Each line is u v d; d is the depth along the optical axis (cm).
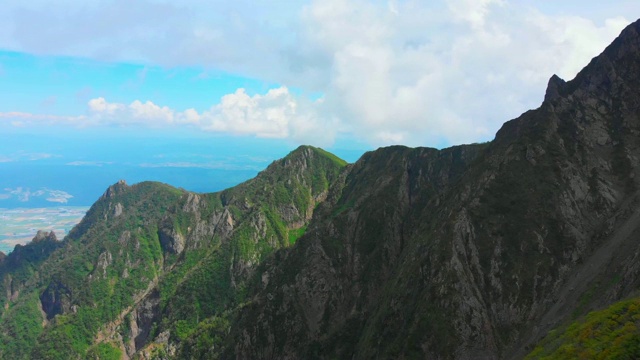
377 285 16400
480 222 12875
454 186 15700
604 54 15062
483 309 11538
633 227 10756
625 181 12675
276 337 16325
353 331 15288
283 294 17225
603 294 9681
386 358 11775
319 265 17562
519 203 12862
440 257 12594
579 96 14812
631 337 6344
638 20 14762
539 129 14050
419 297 12438
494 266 12100
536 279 11581
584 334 7200
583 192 12669
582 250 11700
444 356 11031
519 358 10156
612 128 13850
